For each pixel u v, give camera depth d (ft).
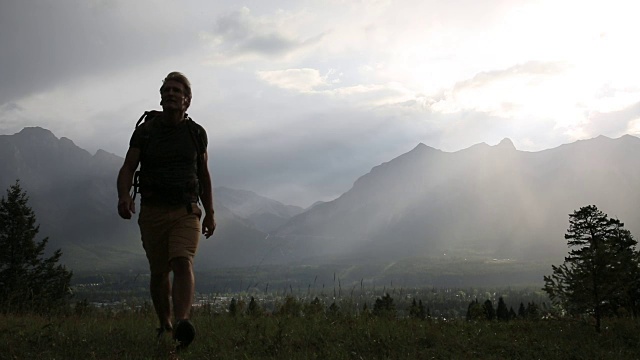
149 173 15.35
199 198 16.44
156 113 15.85
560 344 21.36
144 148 15.39
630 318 29.86
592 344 22.17
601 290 26.63
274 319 24.61
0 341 15.90
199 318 24.81
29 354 14.62
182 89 15.55
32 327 18.97
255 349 16.52
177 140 15.55
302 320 24.56
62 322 20.75
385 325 22.75
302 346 17.57
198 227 15.61
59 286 94.12
